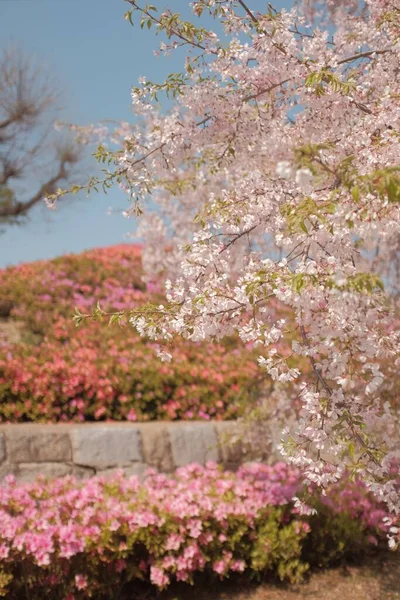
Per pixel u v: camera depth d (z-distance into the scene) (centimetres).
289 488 500
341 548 489
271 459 610
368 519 520
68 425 636
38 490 475
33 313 999
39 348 803
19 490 464
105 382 694
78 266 1223
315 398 283
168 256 850
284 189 325
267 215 326
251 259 333
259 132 375
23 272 1207
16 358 734
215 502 465
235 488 488
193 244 322
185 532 436
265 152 424
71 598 405
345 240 278
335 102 338
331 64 334
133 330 937
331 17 505
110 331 920
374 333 279
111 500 450
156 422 682
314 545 488
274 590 455
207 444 639
